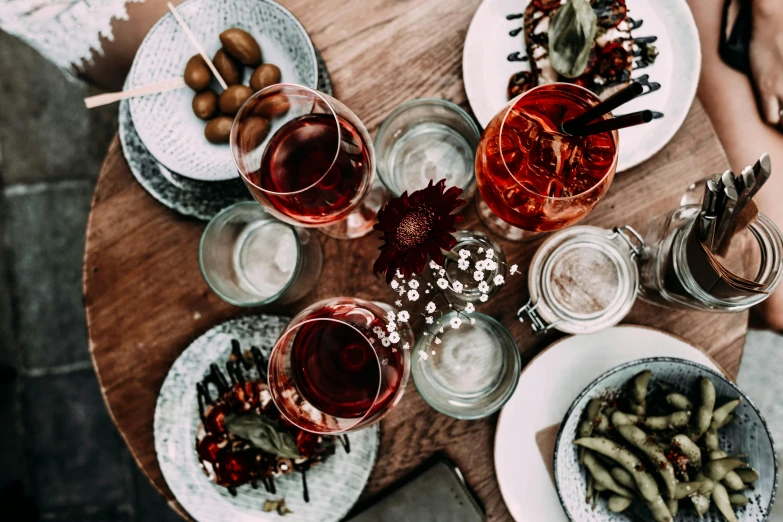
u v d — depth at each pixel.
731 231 0.65
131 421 0.85
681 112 0.80
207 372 0.82
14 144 1.77
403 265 0.58
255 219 0.84
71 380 1.74
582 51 0.77
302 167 0.71
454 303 0.70
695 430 0.72
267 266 0.85
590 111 0.52
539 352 0.80
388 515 0.78
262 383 0.81
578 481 0.74
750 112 1.06
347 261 0.84
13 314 1.76
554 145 0.63
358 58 0.85
